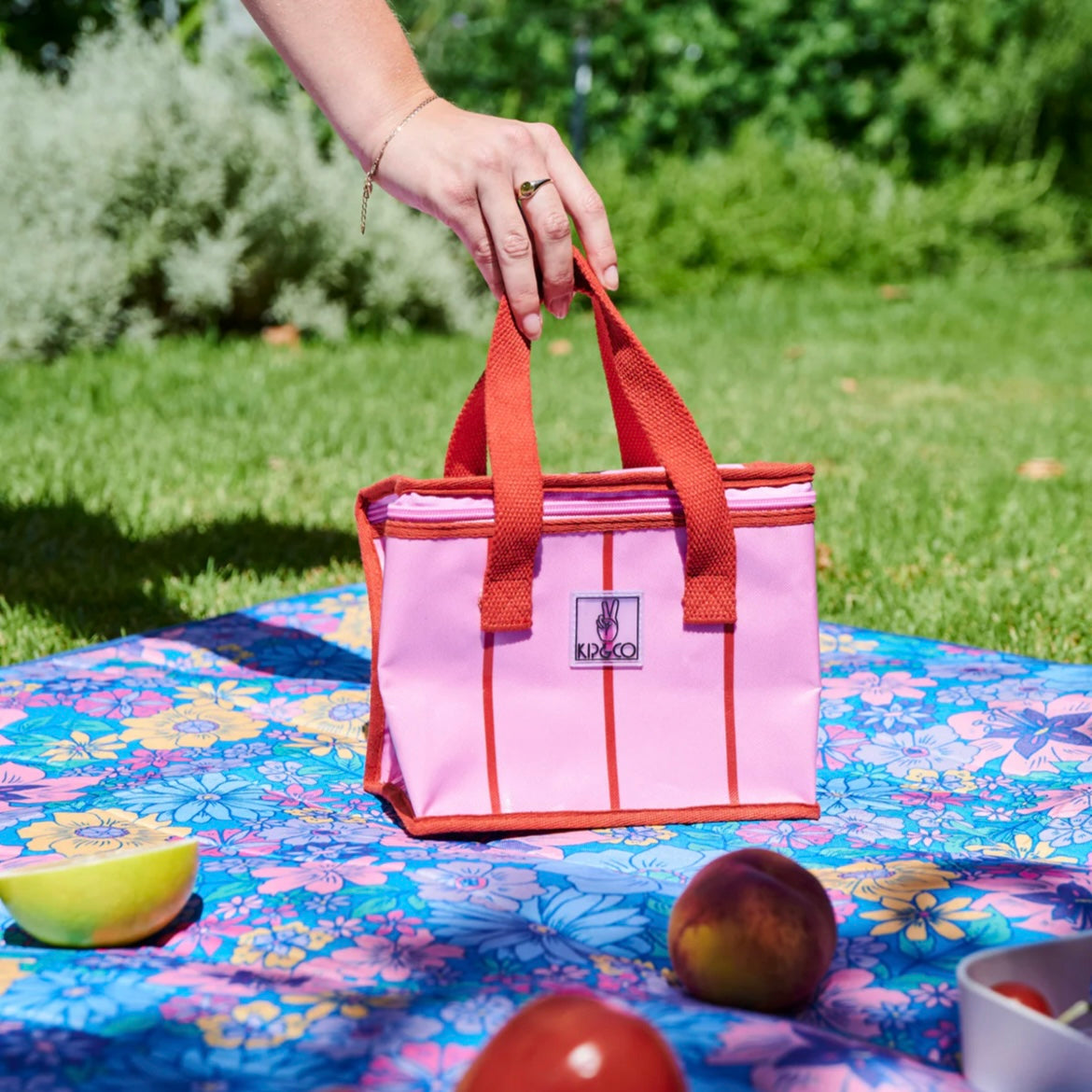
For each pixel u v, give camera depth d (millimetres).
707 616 1497
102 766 1673
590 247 1626
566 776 1512
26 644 2422
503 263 1538
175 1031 984
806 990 1079
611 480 1474
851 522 3484
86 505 3486
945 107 11609
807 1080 914
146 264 6152
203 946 1187
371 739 1575
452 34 9508
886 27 11539
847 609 2762
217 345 6277
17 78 6262
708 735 1530
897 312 8797
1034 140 12141
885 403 5695
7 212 5777
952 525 3445
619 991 1079
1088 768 1685
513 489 1436
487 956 1150
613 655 1504
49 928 1141
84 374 5297
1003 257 11438
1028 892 1282
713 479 1476
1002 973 1006
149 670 2094
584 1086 776
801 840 1464
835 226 10500
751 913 1059
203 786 1606
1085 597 2775
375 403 5082
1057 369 6816
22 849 1371
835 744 1788
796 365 6711
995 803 1601
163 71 6273
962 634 2580
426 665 1483
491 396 1513
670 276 9469
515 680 1494
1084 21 11734
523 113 10242
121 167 6012
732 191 10344
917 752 1762
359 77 1623
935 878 1327
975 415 5398
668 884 1345
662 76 11031
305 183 6547
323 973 1123
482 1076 803
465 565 1466
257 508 3541
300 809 1551
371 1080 925
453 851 1424
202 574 2938
